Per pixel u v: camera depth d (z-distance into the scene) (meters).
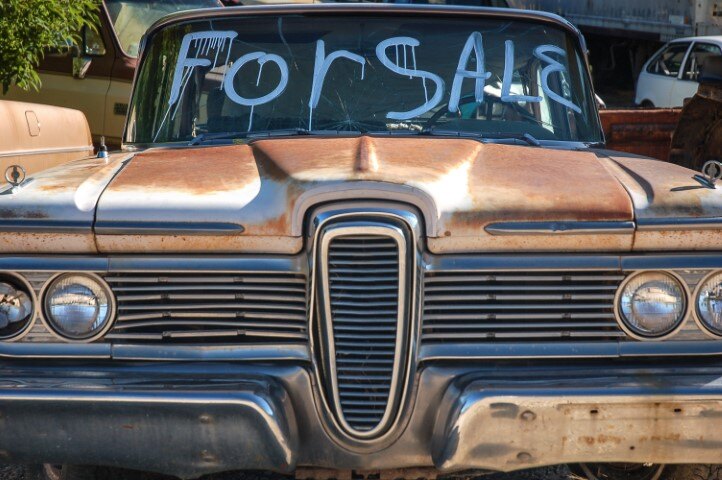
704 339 2.75
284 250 2.71
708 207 2.75
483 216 2.70
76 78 8.21
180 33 4.03
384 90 3.76
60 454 2.69
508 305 2.73
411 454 2.75
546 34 3.98
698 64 12.80
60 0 7.25
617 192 2.83
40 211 2.76
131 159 3.36
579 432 2.64
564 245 2.73
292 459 2.69
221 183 2.91
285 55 3.86
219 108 3.81
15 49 6.98
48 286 2.76
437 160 2.97
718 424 2.63
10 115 4.76
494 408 2.62
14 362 2.77
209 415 2.63
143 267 2.75
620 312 2.75
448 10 3.95
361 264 2.63
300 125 3.70
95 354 2.75
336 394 2.67
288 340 2.74
